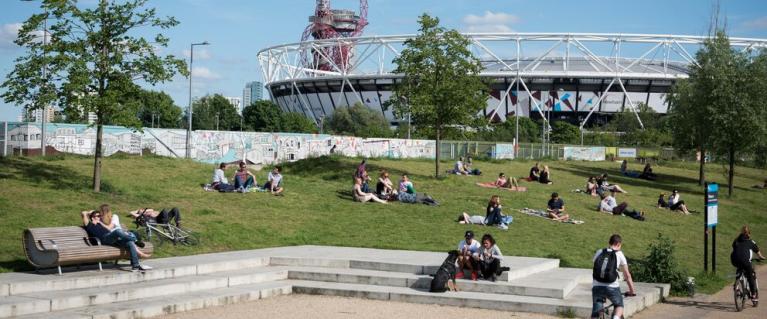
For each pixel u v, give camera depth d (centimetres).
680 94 5788
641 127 13962
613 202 3631
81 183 2672
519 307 1594
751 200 5212
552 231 2866
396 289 1742
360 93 16388
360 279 1831
